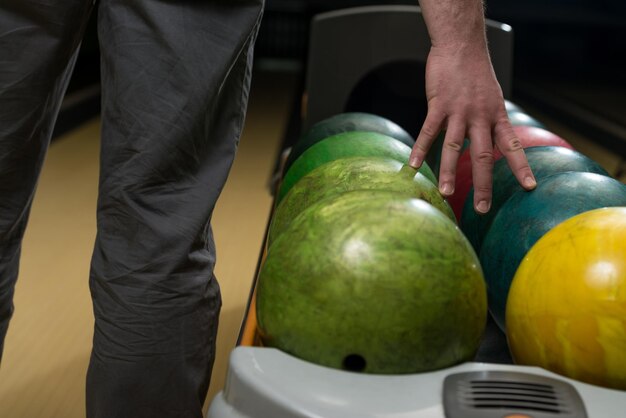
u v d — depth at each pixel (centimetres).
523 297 88
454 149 99
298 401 75
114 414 92
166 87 88
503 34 211
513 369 81
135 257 89
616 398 77
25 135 92
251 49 97
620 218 87
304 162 136
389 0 984
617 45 1027
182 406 93
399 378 79
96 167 345
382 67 227
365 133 138
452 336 82
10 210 95
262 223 257
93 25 787
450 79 98
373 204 87
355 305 80
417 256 81
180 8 88
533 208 104
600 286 81
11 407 139
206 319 94
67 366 156
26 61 89
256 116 536
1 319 101
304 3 1008
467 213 124
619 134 510
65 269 210
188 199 91
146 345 90
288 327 83
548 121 626
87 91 578
